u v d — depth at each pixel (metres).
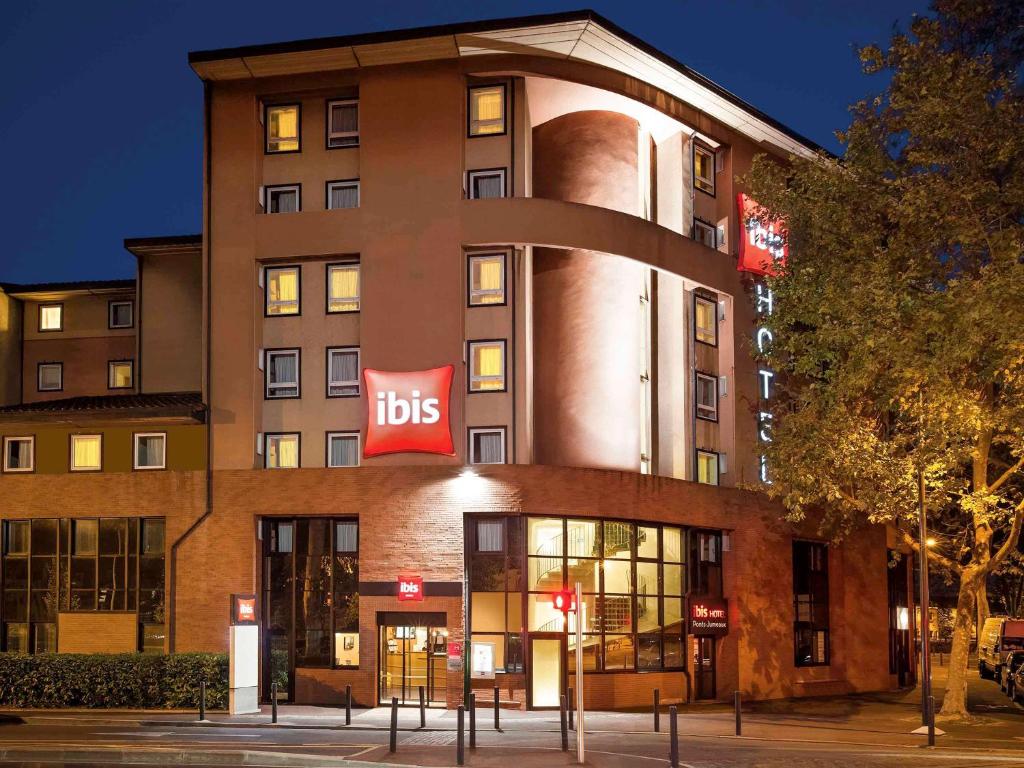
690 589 37.03
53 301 46.88
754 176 32.31
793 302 30.91
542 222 34.44
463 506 32.78
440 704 32.47
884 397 28.08
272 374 35.59
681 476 37.69
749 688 38.44
